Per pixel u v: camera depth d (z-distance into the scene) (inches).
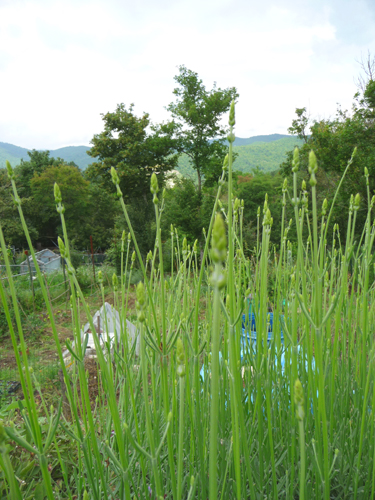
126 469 39.1
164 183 900.6
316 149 530.0
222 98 780.0
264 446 55.8
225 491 49.7
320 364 35.2
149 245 747.4
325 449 35.2
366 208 427.8
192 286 74.3
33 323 357.4
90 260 797.2
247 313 61.5
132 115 928.9
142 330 31.4
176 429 53.5
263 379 56.8
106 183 913.5
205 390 56.6
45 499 70.6
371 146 461.1
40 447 34.3
